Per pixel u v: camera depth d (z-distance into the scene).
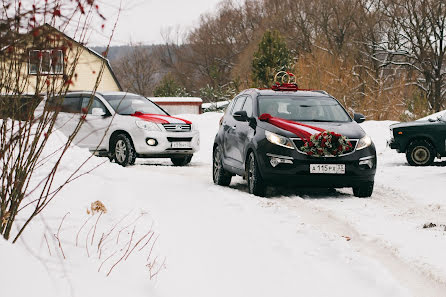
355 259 5.77
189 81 87.81
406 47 43.19
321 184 9.86
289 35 62.94
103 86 42.25
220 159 11.69
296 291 5.00
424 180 12.12
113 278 4.77
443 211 8.83
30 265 4.30
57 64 4.02
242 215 7.73
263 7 84.12
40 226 5.38
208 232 6.76
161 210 7.59
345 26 51.75
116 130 15.58
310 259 5.86
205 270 5.43
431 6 40.84
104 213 6.43
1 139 4.43
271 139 9.90
